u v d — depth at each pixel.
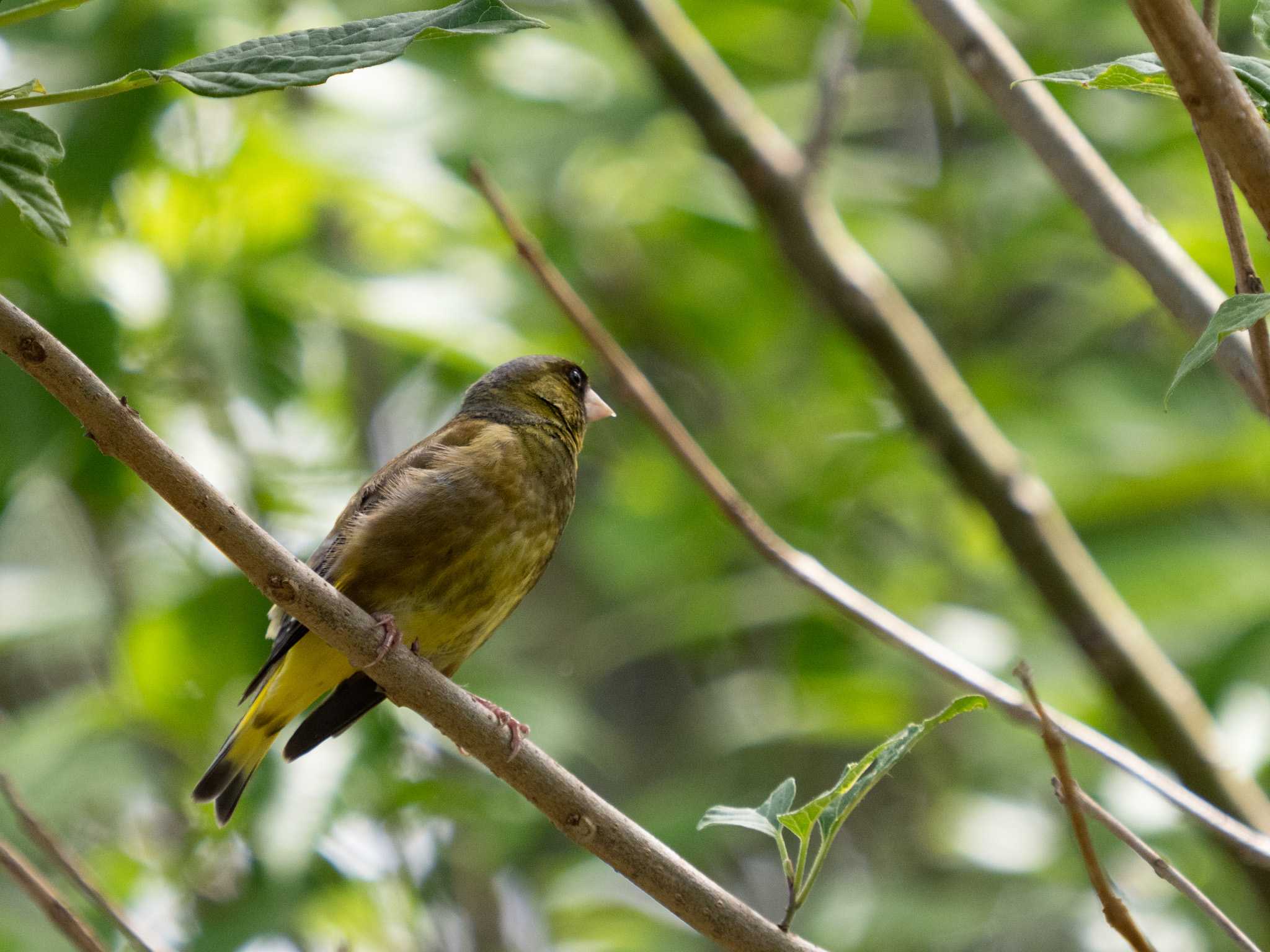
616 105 13.58
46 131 3.86
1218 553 11.87
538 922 13.35
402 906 10.88
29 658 14.07
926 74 14.63
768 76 14.41
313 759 10.75
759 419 14.03
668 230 14.41
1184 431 13.02
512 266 13.22
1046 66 13.55
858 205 14.41
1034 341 14.84
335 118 12.55
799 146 10.16
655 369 14.82
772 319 14.50
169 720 10.92
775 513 13.45
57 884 10.74
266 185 11.67
